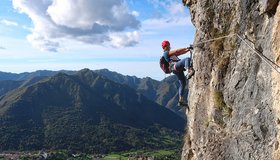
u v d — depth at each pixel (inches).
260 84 390.6
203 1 554.6
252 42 422.0
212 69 522.3
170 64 490.6
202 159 529.3
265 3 376.5
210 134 509.0
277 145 352.5
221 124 490.0
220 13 515.2
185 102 525.0
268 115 370.9
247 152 411.2
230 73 474.3
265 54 381.4
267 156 371.2
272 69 363.9
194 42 594.9
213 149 496.1
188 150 615.5
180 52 482.9
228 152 460.8
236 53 463.2
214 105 503.2
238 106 444.8
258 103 393.7
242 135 423.5
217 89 501.4
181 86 510.9
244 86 431.8
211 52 526.9
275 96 357.7
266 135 376.5
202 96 552.1
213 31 530.6
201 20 556.7
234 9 487.2
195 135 568.1
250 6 423.8
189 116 612.4
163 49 496.7
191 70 467.2
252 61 414.0
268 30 379.9
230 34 486.3
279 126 350.6
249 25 427.8
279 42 354.3
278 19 360.2
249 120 411.8
